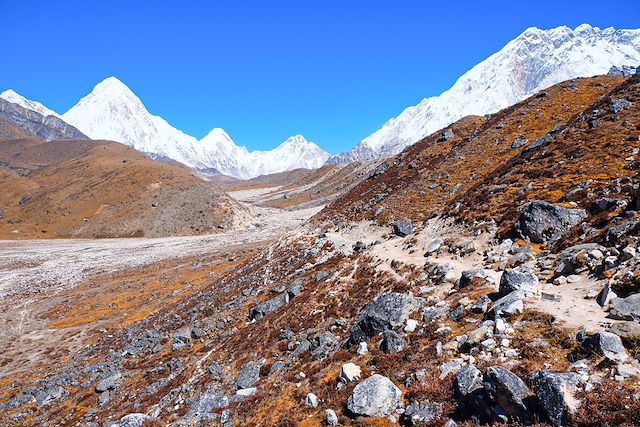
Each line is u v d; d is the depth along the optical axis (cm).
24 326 6650
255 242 12294
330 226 7069
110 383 3906
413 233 4331
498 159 5962
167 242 14050
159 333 5050
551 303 1620
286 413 1828
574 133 4225
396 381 1620
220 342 4019
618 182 2611
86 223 16900
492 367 1245
